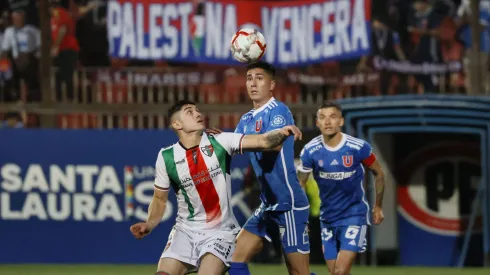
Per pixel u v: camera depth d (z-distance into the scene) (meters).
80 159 44.31
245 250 28.28
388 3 47.84
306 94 47.09
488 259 44.41
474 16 45.66
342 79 47.06
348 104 44.25
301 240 27.72
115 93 46.22
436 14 48.09
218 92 46.59
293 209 27.44
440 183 45.34
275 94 46.72
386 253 45.00
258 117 26.97
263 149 24.09
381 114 43.97
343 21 45.97
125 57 46.31
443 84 47.12
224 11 46.28
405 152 45.44
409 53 47.47
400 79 47.31
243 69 46.84
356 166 30.30
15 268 42.84
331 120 30.09
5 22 48.12
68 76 46.16
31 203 44.22
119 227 44.47
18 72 48.03
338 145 30.28
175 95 46.41
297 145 43.12
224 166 24.53
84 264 44.31
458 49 47.84
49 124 45.16
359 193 30.55
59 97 46.38
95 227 44.47
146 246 44.53
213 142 24.47
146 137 44.47
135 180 44.47
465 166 45.25
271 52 46.34
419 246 45.41
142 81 46.22
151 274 40.62
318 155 30.45
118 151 44.41
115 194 44.47
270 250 45.19
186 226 24.84
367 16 45.66
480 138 45.03
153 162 44.47
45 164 44.25
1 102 47.09
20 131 44.19
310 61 46.28
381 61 47.16
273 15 46.34
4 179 44.12
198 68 47.03
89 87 46.25
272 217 27.86
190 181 24.42
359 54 45.75
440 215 45.31
